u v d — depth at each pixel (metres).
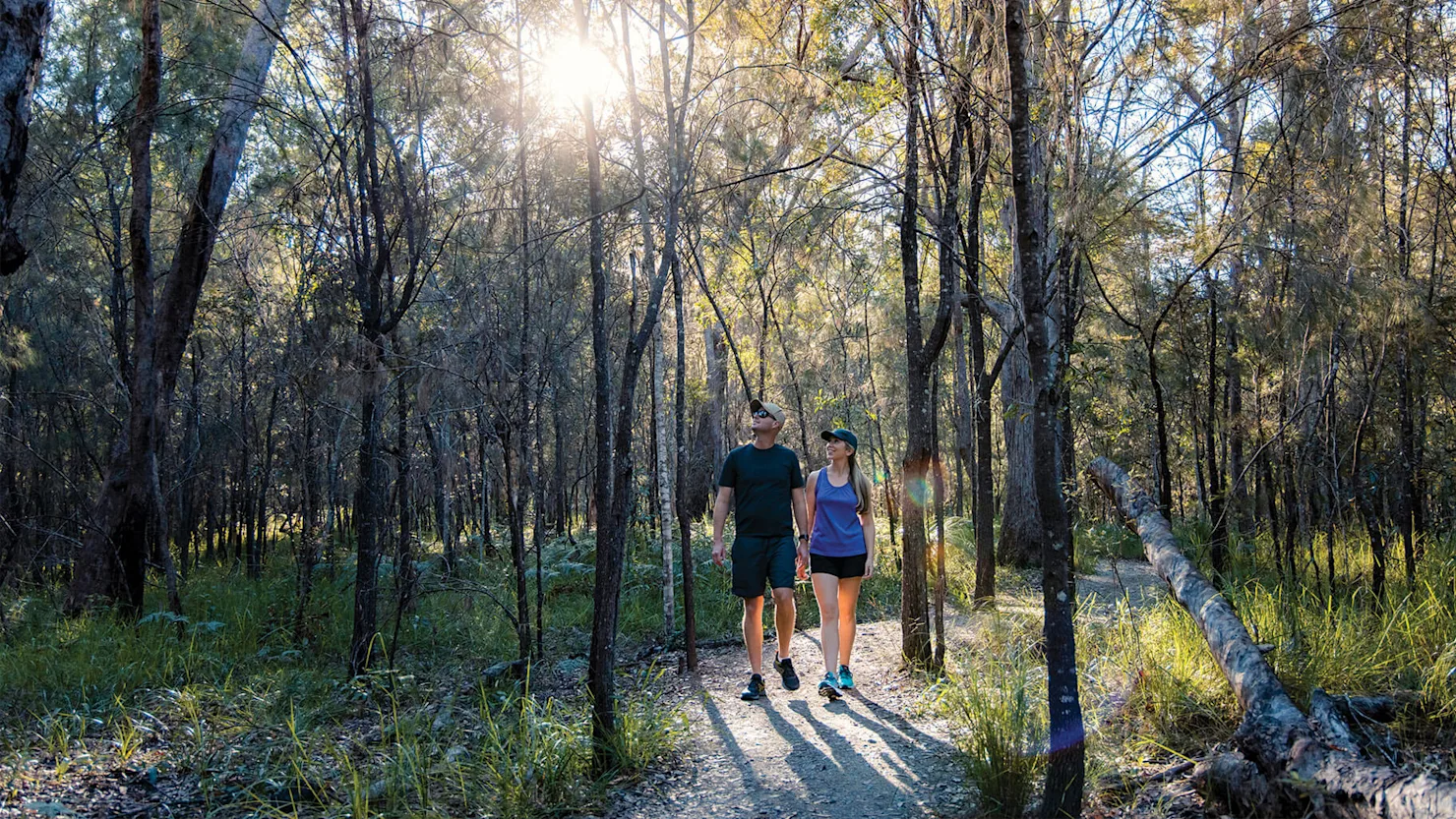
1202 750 3.91
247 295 9.66
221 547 16.50
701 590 9.62
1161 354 7.51
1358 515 6.85
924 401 5.77
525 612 6.15
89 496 12.15
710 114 5.77
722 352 14.88
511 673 6.06
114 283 11.40
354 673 5.93
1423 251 6.60
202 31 8.10
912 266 5.75
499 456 6.84
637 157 5.42
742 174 6.06
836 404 10.86
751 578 5.48
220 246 11.22
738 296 8.20
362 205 5.75
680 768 4.35
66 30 10.45
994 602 6.73
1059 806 3.21
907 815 3.63
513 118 5.90
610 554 4.35
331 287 6.21
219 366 13.62
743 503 5.58
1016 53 3.15
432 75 5.94
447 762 4.13
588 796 3.95
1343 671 4.26
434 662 6.96
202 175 8.91
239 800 3.89
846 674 5.54
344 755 4.27
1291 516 5.98
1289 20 5.13
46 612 8.11
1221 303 6.28
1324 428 6.16
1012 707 3.89
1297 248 5.24
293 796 3.86
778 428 5.58
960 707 4.39
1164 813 3.38
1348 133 5.29
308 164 7.27
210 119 9.24
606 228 6.02
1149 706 4.35
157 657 6.36
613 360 9.88
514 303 6.24
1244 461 7.57
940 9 5.40
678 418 6.69
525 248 5.86
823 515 5.51
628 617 8.49
